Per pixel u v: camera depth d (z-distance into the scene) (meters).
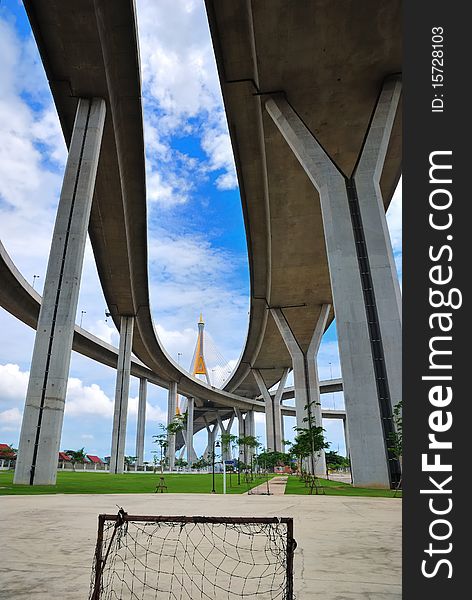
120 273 44.75
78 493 17.12
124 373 50.44
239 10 22.44
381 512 10.77
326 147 29.89
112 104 28.11
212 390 84.50
